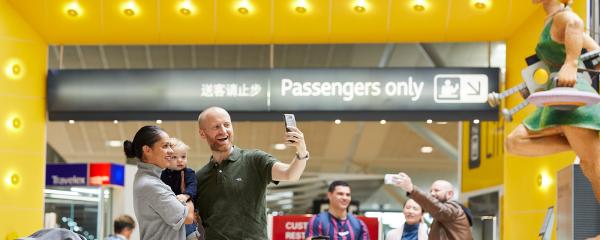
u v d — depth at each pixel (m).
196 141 12.90
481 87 10.70
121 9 10.46
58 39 10.98
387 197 13.09
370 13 10.41
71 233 4.11
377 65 10.97
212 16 10.50
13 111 10.59
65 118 11.02
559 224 6.54
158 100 10.86
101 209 12.54
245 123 12.40
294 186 12.60
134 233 12.55
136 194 4.75
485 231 9.55
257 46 11.04
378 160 13.05
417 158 13.08
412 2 10.28
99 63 11.16
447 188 7.33
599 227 6.15
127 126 12.62
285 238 7.91
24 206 10.63
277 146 13.19
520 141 5.70
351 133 12.50
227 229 4.92
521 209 10.05
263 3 10.35
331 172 13.32
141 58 11.17
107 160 13.39
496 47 10.88
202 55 11.10
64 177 12.64
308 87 10.80
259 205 4.96
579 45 5.22
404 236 7.93
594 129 5.32
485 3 10.13
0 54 10.41
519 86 5.65
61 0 10.40
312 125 12.29
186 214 4.71
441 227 7.03
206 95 10.84
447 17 10.40
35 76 10.86
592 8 7.65
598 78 5.72
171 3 10.39
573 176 6.21
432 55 10.93
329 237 7.43
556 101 5.22
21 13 10.55
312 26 10.59
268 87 10.82
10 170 10.53
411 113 10.76
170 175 5.18
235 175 4.97
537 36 9.75
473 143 12.05
